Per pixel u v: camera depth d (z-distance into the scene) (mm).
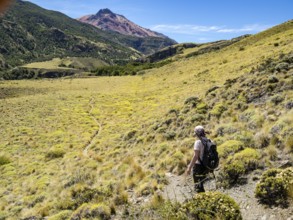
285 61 24375
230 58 71000
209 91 28062
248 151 11492
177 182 12359
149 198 11477
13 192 21094
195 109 23672
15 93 105500
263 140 12430
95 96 80125
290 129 11891
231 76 45531
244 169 10391
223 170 10703
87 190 13398
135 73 148250
